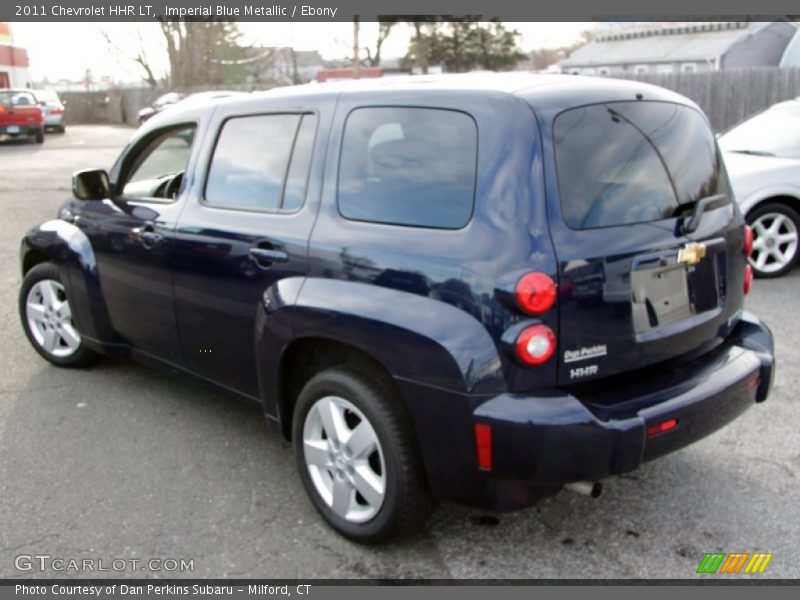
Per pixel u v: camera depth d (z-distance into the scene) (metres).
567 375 2.79
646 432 2.79
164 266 4.07
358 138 3.29
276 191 3.56
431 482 2.95
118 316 4.56
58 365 5.23
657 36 39.22
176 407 4.62
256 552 3.22
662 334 3.02
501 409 2.70
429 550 3.23
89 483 3.75
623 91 3.14
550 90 2.96
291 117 3.59
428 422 2.87
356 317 3.00
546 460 2.70
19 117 25.83
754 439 4.15
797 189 7.39
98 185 4.54
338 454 3.25
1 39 47.66
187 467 3.91
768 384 3.38
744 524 3.39
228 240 3.66
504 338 2.69
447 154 2.98
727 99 19.69
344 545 3.26
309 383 3.32
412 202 3.03
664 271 3.03
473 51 40.44
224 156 3.89
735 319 3.53
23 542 3.28
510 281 2.67
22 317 5.32
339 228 3.21
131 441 4.19
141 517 3.46
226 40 39.81
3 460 3.97
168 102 32.03
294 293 3.27
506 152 2.80
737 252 3.47
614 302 2.85
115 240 4.42
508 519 3.44
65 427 4.35
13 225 10.68
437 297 2.84
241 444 4.16
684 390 2.97
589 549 3.23
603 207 2.88
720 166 3.53
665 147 3.18
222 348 3.86
